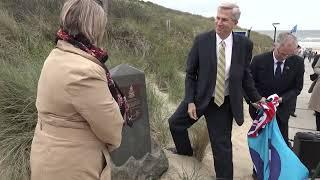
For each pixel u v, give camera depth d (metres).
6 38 7.61
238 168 5.35
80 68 2.39
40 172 2.52
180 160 4.98
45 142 2.51
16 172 3.97
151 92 6.20
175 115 4.90
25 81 4.84
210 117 4.54
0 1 10.12
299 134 4.61
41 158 2.51
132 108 4.11
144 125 4.27
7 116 4.48
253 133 4.52
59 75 2.42
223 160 4.50
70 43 2.50
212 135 4.53
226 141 4.52
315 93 7.18
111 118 2.46
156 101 6.08
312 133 4.68
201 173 4.81
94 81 2.41
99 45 2.61
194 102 4.55
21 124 4.45
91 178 2.53
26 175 3.98
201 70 4.45
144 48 10.13
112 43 9.68
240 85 4.45
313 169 4.51
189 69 4.58
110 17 12.59
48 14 10.41
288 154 4.26
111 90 2.65
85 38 2.51
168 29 15.30
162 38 12.48
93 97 2.40
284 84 4.94
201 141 5.14
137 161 4.19
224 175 4.52
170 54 10.44
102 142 2.58
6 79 4.83
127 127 4.06
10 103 4.59
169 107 6.63
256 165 4.53
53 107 2.45
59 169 2.47
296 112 9.75
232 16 4.29
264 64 4.94
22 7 10.15
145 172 4.27
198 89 4.49
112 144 2.58
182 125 4.89
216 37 4.45
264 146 4.46
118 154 4.00
